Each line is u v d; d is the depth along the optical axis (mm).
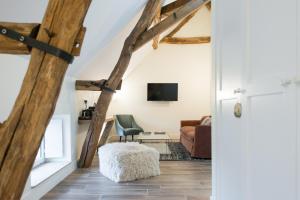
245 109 1422
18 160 804
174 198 2568
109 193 2723
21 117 810
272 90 1118
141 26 3852
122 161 3135
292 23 969
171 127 6922
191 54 6902
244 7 1438
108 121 4617
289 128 998
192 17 6500
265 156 1201
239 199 1525
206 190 2805
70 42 822
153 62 6934
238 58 1535
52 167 3279
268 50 1162
